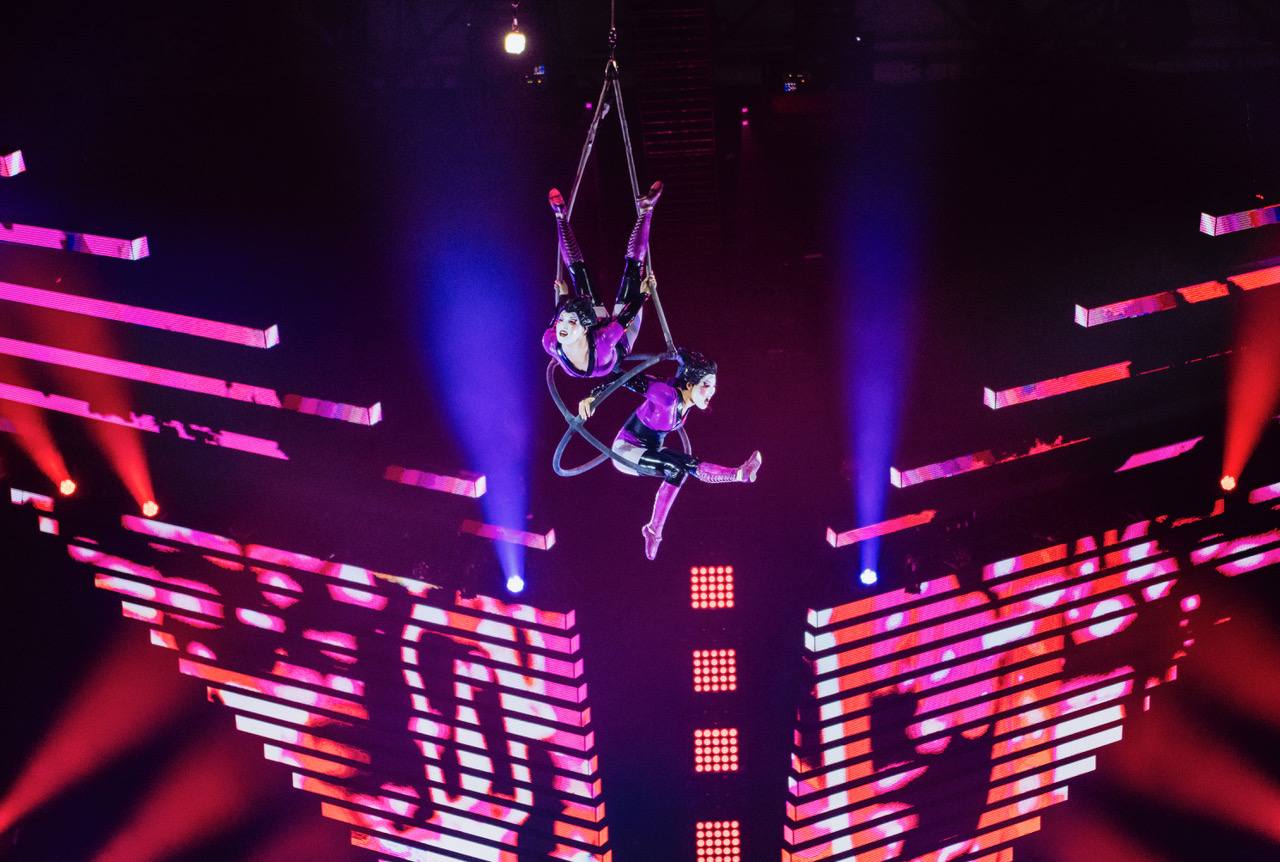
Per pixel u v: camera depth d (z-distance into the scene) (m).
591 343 9.25
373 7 25.67
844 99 23.17
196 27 23.86
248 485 16.39
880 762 16.16
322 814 18.16
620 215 21.44
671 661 16.16
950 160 22.62
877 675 15.61
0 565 17.80
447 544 15.54
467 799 16.58
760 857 17.28
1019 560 15.48
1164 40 24.22
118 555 16.78
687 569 15.70
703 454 15.91
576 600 15.37
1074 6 24.30
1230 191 18.78
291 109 24.20
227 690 17.02
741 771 16.72
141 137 22.80
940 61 25.22
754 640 16.02
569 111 24.03
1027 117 23.66
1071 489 16.06
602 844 16.31
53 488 16.83
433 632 15.59
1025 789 16.98
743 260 20.42
